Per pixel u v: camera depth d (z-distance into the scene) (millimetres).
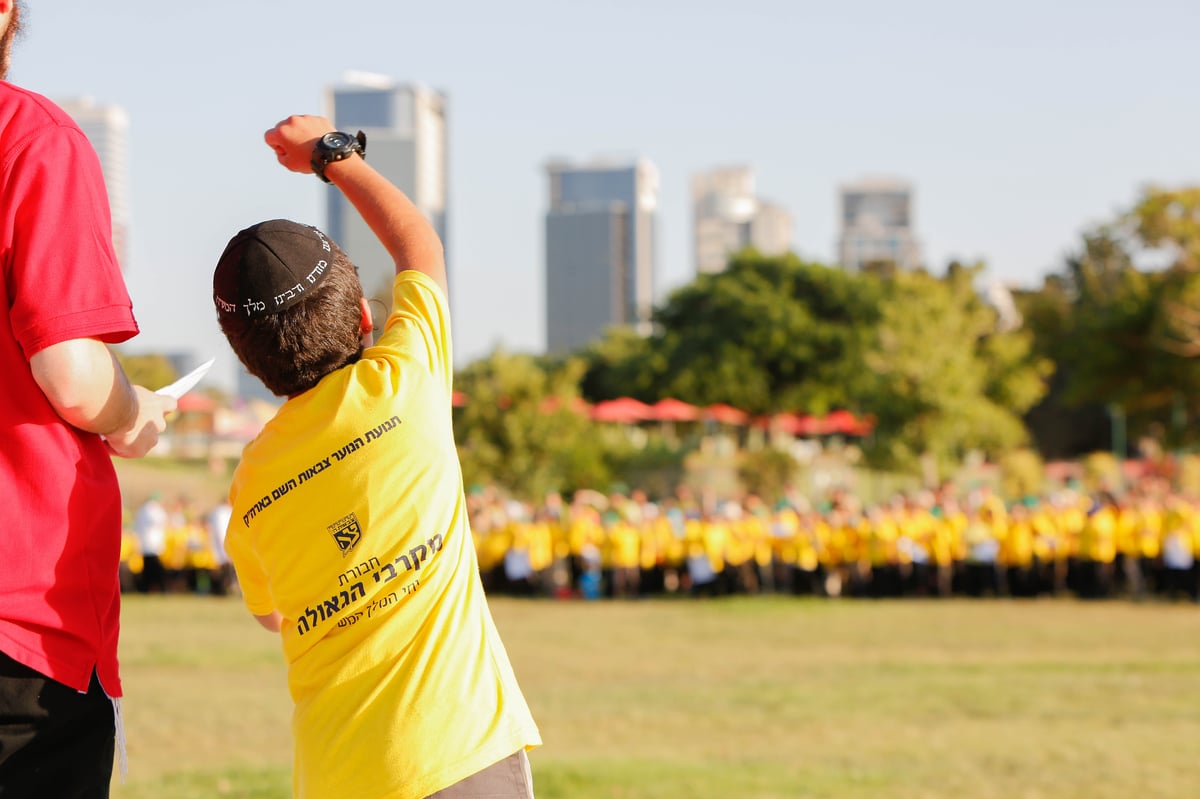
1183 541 23672
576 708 11719
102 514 2279
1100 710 11555
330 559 2314
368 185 2678
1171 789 8203
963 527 25188
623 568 26078
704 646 17109
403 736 2236
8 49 2410
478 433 39969
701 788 7992
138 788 7793
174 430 49812
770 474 43000
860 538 25312
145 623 20406
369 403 2348
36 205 2148
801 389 63406
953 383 45469
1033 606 23328
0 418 2162
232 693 12586
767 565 26312
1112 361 52750
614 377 68875
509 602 25266
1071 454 71812
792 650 16594
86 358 2143
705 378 63125
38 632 2172
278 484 2352
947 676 13938
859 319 64938
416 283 2537
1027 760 9164
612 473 45094
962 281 52188
